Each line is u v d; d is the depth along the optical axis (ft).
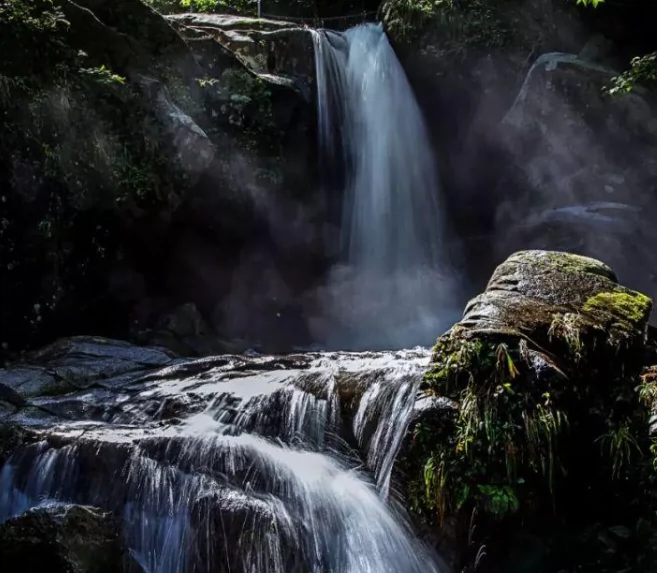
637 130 33.42
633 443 14.98
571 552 14.48
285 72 36.37
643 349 16.60
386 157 39.11
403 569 14.11
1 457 16.30
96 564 12.92
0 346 23.58
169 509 14.75
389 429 15.94
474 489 14.02
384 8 41.09
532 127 37.22
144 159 26.86
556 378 14.65
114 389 20.49
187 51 30.40
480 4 38.93
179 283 31.12
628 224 33.58
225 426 17.43
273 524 13.99
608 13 35.22
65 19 25.73
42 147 23.65
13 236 23.30
